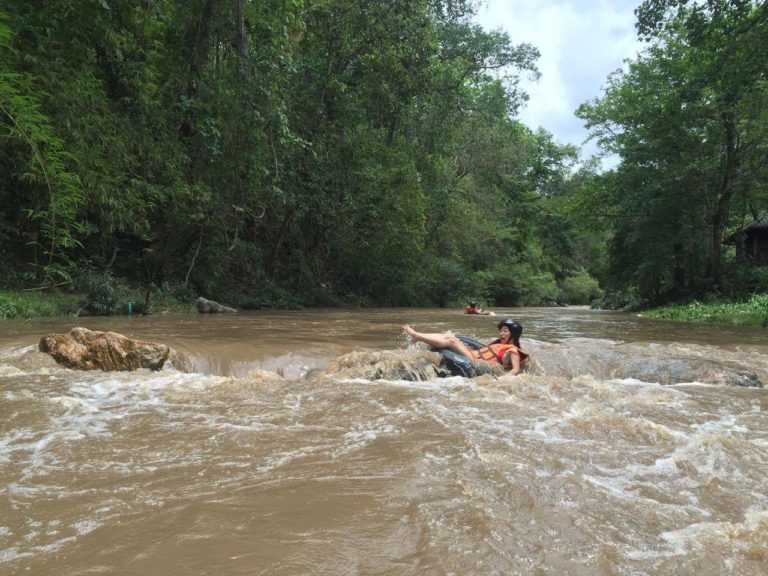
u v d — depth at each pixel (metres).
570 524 2.03
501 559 1.76
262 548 1.79
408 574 1.65
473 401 4.20
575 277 53.94
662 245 22.58
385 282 24.75
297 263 21.06
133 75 13.18
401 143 25.59
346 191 20.17
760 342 9.27
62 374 5.09
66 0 10.36
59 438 3.09
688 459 2.90
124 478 2.46
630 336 10.13
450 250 33.12
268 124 15.41
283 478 2.48
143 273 15.02
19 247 12.38
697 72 18.61
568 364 6.57
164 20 14.32
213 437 3.14
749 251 26.52
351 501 2.20
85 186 11.07
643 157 22.45
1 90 5.54
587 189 25.80
